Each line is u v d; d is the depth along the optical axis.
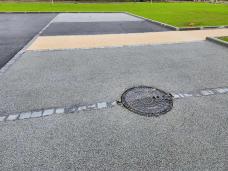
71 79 5.62
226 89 5.15
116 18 16.69
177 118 3.97
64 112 4.15
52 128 3.67
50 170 2.84
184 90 5.09
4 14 18.17
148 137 3.47
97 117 3.99
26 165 2.91
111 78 5.70
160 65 6.71
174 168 2.88
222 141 3.40
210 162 2.99
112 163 2.96
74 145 3.28
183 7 25.83
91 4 29.66
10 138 3.43
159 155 3.10
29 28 12.58
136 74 5.99
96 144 3.31
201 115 4.08
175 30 11.94
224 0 43.09
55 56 7.49
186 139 3.43
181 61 7.09
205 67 6.57
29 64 6.70
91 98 4.67
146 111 4.17
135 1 37.03
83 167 2.89
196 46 8.87
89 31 11.82
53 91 4.97
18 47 8.70
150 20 14.86
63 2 32.53
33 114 4.08
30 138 3.43
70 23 14.23
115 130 3.63
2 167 2.88
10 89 5.07
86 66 6.56
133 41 9.66
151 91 5.00
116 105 4.39
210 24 12.96
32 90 5.02
